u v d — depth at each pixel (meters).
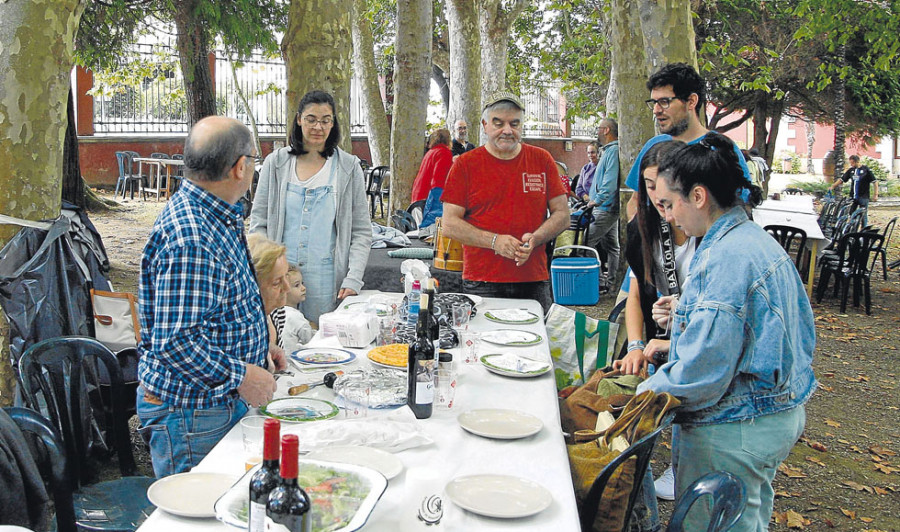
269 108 20.86
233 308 2.36
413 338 3.13
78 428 2.94
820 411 5.79
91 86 19.22
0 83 3.64
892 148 40.19
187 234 2.21
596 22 18.30
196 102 13.47
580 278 6.46
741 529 2.28
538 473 2.07
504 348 3.37
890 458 4.91
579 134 30.27
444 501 1.88
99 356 2.97
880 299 10.03
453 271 4.99
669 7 5.85
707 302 2.22
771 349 2.19
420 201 8.78
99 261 4.28
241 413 2.48
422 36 11.21
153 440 2.42
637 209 3.07
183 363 2.24
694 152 2.31
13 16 3.62
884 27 11.66
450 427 2.40
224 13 11.66
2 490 2.23
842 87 19.78
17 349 3.78
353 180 4.23
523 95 23.59
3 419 2.28
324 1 6.76
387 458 2.10
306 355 3.12
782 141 49.34
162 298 2.22
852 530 3.95
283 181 4.12
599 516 2.20
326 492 1.75
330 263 4.14
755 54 20.12
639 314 3.37
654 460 4.57
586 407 2.82
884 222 20.41
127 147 19.72
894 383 6.50
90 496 2.81
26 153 3.71
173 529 1.72
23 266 3.73
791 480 4.53
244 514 1.65
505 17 16.45
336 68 6.92
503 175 4.31
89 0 10.69
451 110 15.64
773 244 2.28
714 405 2.29
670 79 3.56
